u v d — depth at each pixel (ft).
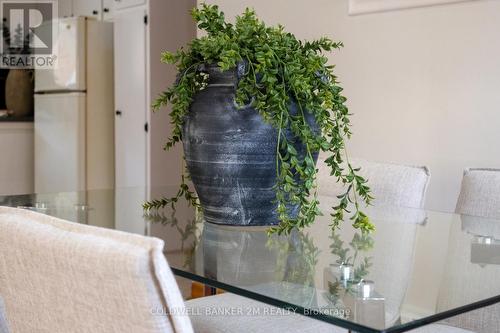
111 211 5.77
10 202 6.28
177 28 15.71
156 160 15.49
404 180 6.63
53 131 17.20
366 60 10.18
